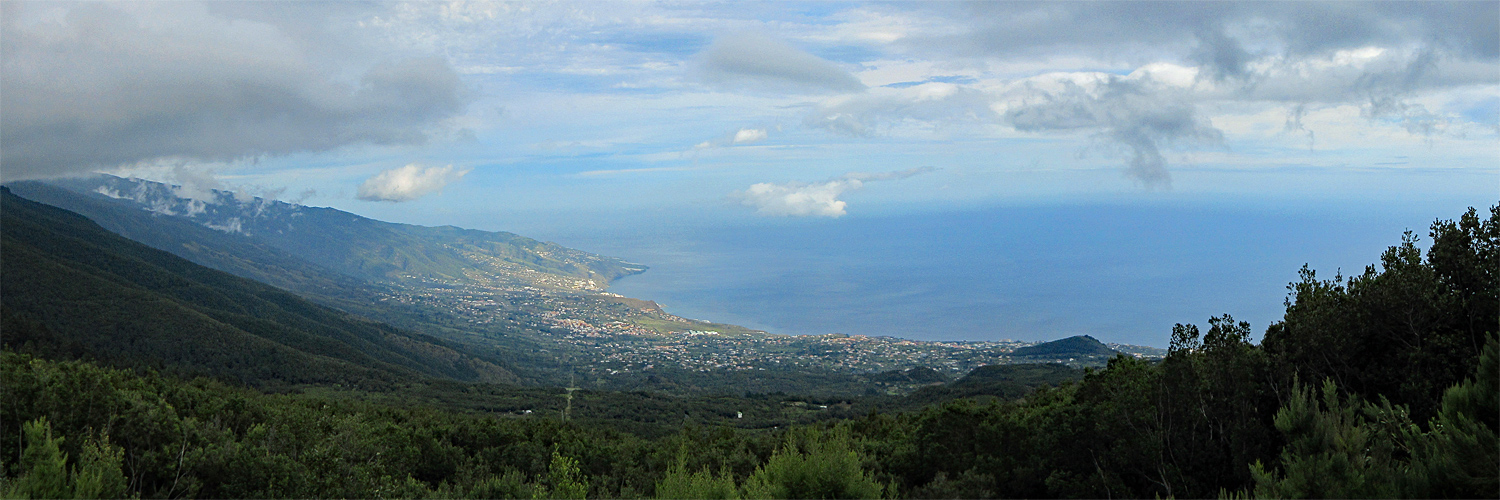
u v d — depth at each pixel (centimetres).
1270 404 1870
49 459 1359
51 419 1825
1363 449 1295
